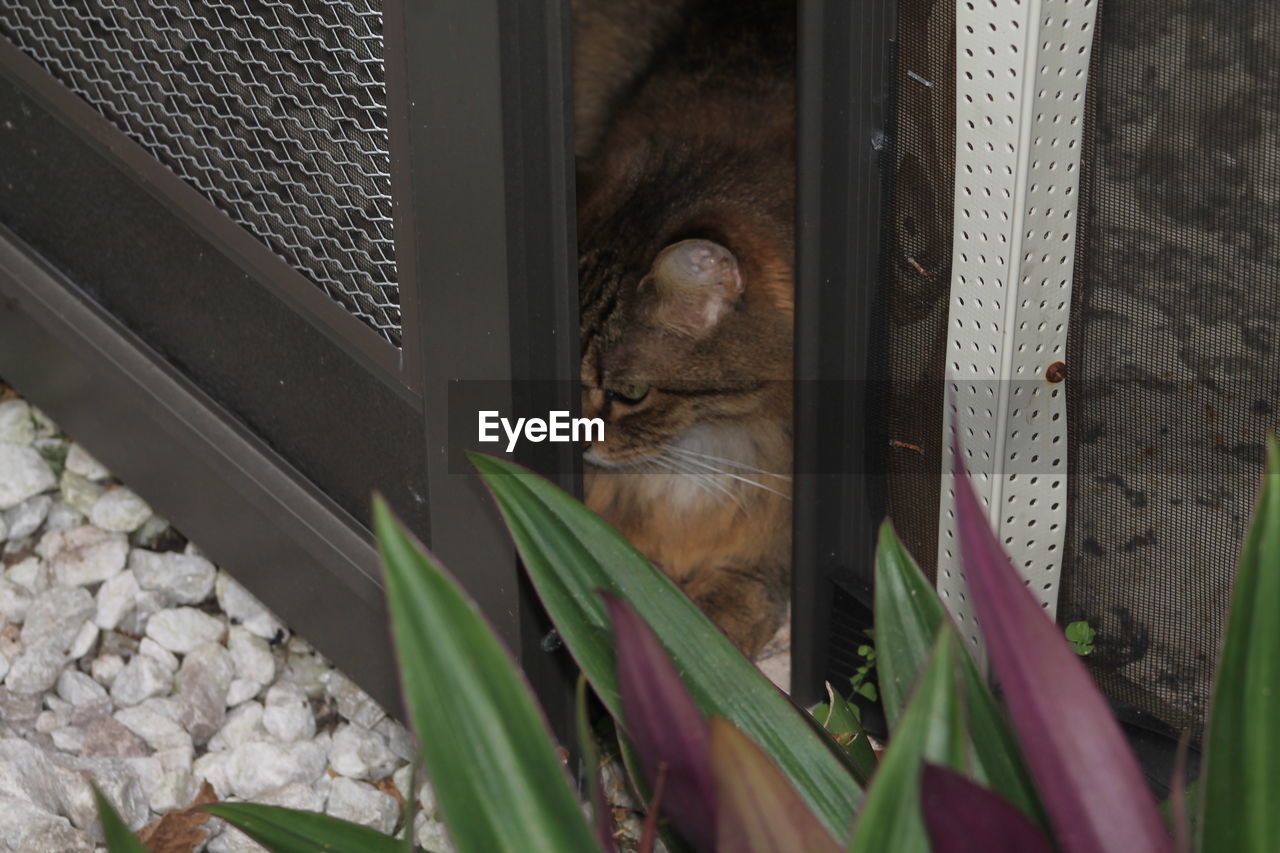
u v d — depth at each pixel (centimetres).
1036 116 125
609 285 156
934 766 92
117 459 156
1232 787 103
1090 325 131
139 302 154
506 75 126
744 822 102
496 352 130
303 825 114
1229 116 124
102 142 150
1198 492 131
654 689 108
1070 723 105
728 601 155
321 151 135
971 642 136
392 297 134
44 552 157
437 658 101
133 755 145
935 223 134
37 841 137
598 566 115
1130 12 125
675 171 161
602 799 108
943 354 135
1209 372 128
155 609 153
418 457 137
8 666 150
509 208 128
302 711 147
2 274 160
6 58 155
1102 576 136
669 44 171
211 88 140
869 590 144
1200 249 126
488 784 103
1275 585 99
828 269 140
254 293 144
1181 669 134
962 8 125
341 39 131
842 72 135
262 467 147
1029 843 95
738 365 156
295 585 146
